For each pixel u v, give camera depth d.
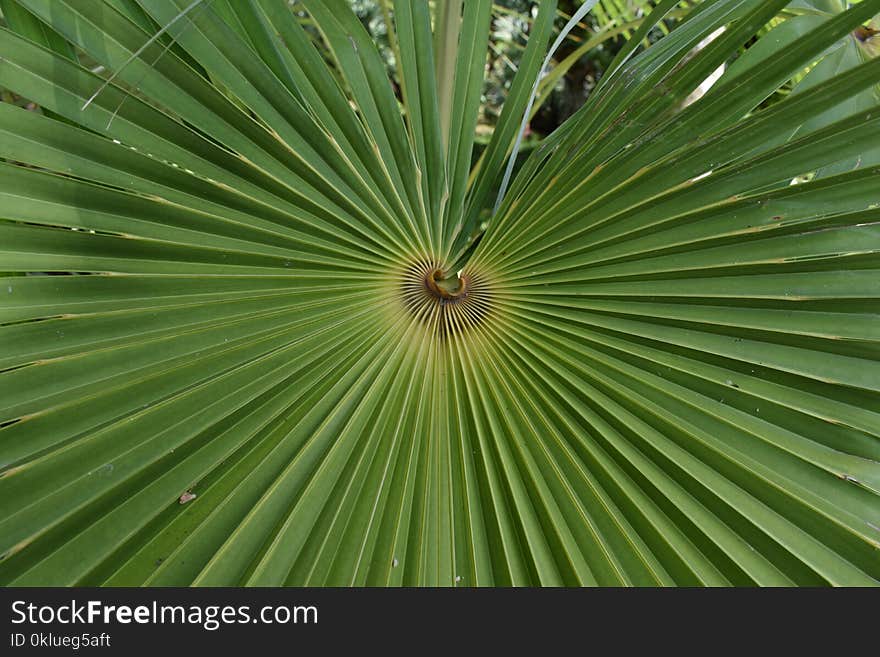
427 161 0.42
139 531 0.36
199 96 0.37
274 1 0.38
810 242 0.40
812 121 0.44
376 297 0.44
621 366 0.44
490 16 0.42
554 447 0.43
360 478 0.41
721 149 0.39
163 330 0.38
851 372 0.41
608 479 0.42
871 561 0.39
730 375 0.42
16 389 0.35
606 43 1.35
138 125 0.37
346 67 0.40
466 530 0.42
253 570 0.37
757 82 0.37
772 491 0.41
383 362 0.44
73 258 0.37
